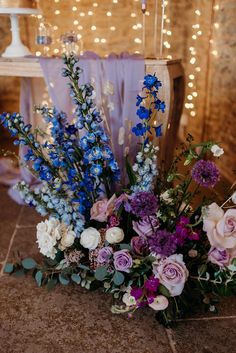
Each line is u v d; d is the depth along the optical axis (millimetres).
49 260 1347
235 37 2162
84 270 1305
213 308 1217
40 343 1122
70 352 1090
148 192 1189
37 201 1313
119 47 2973
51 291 1358
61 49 2295
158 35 2955
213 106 2588
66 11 2844
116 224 1298
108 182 1464
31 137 1325
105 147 1315
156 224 1229
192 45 2939
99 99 1754
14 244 1682
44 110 1374
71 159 1367
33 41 2902
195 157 1233
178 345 1120
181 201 1298
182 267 1136
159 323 1203
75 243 1361
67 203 1271
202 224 1265
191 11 2861
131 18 2898
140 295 1138
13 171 2467
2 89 3119
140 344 1124
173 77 1808
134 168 1313
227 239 1137
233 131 2182
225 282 1181
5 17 2873
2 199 2176
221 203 1375
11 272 1416
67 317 1230
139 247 1246
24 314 1241
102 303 1299
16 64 1864
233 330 1180
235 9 2152
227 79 2305
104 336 1153
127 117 1768
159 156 1833
